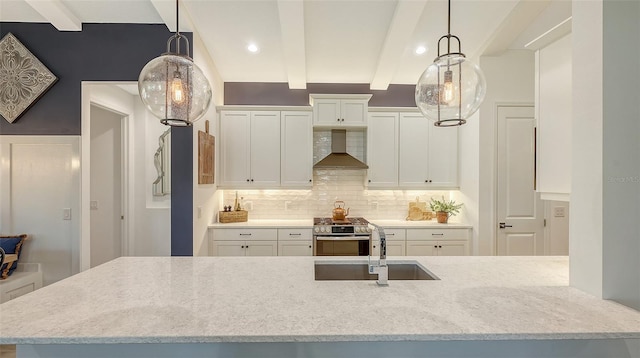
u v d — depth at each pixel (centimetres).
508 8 309
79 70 332
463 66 168
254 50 376
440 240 400
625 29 140
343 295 146
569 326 115
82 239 328
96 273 179
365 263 210
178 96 164
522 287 157
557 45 180
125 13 319
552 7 303
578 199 153
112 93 413
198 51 344
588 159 148
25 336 106
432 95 171
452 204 426
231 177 423
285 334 109
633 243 141
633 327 115
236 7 307
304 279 169
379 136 430
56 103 330
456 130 434
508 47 368
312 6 303
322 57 388
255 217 450
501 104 376
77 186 328
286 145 426
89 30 333
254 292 149
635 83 140
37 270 327
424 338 110
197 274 178
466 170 412
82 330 111
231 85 450
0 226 328
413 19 305
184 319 120
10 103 325
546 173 188
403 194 459
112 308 130
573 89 156
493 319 121
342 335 109
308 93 453
